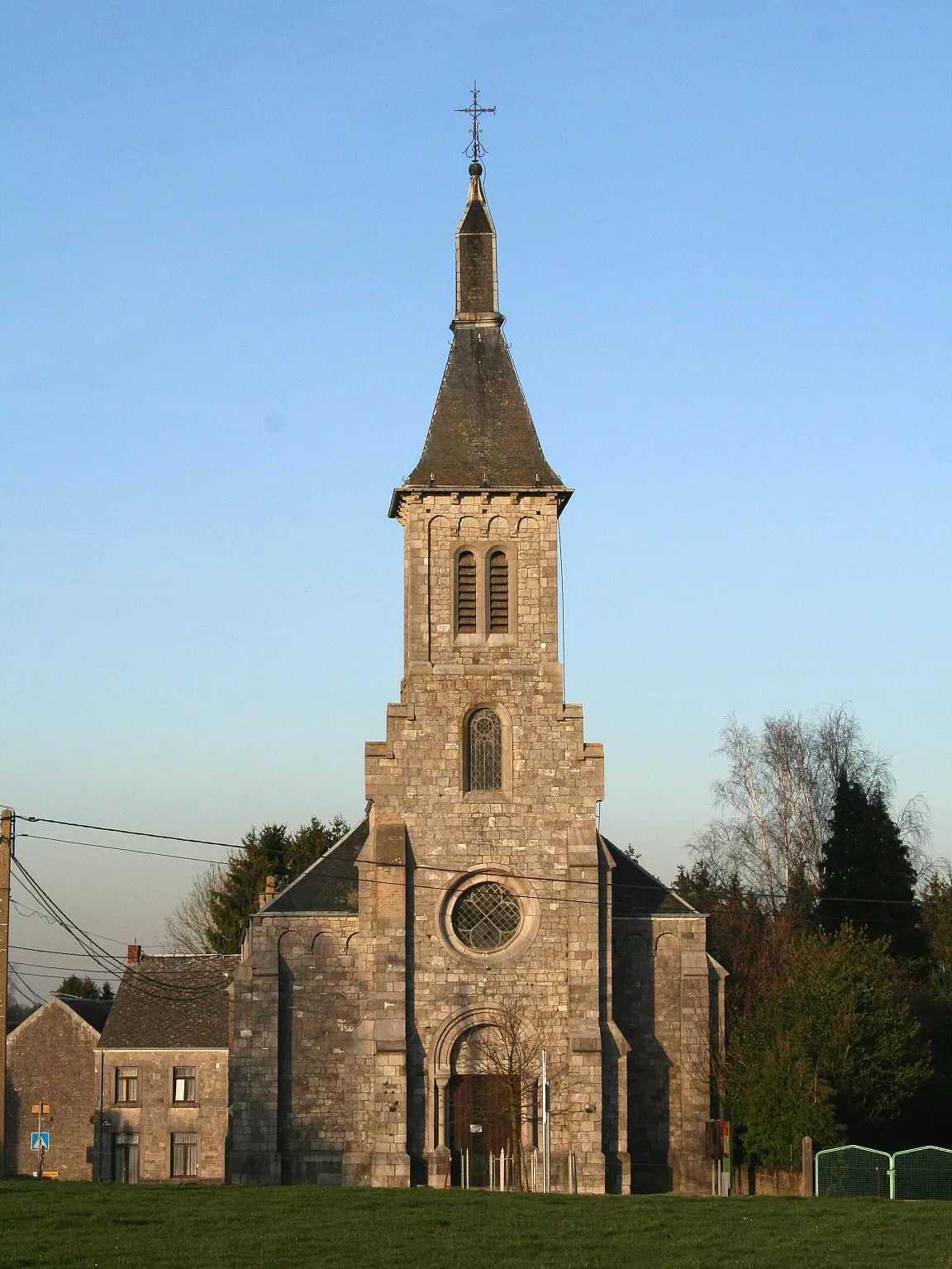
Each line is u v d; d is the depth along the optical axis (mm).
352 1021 57781
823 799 78812
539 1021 55844
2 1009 46344
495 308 62062
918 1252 35000
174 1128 76062
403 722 57750
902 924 73688
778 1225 38219
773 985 68750
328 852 60312
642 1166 58094
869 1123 56281
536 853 57125
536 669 58344
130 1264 31781
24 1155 77125
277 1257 32969
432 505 59156
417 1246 34531
